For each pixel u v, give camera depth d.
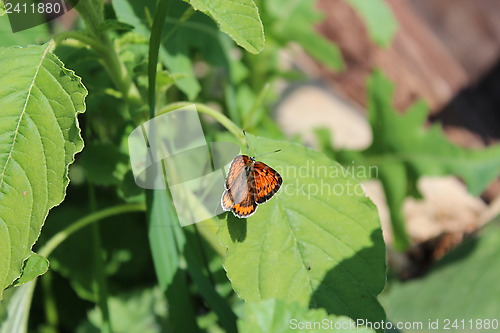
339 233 0.79
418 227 1.33
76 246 1.00
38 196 0.74
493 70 1.62
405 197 1.14
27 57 0.75
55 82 0.75
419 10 1.65
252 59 1.11
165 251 0.85
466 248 1.11
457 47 1.63
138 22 0.87
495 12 1.60
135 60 0.86
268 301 0.77
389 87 1.12
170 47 0.90
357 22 1.67
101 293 0.91
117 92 0.85
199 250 0.90
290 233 0.79
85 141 0.91
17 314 0.85
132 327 1.00
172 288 0.85
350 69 1.66
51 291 1.02
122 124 0.91
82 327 1.02
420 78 1.65
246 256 0.79
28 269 0.76
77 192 1.03
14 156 0.74
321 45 1.14
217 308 0.86
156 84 0.84
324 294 0.79
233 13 0.74
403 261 1.27
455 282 1.07
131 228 1.03
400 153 1.12
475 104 1.62
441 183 1.43
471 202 1.39
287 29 1.13
